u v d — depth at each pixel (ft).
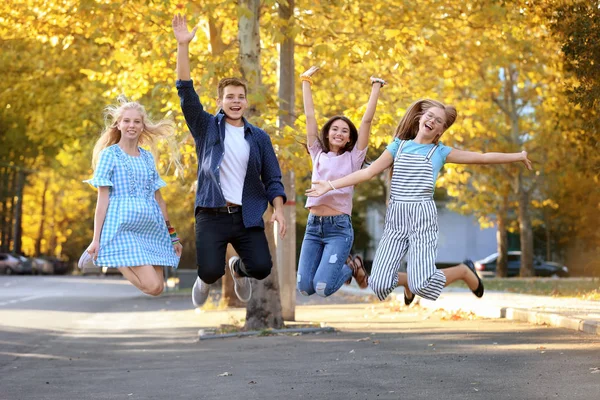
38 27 71.72
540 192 146.51
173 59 62.69
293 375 34.12
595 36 56.49
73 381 35.65
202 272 27.91
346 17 64.54
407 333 52.19
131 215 26.73
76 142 101.65
